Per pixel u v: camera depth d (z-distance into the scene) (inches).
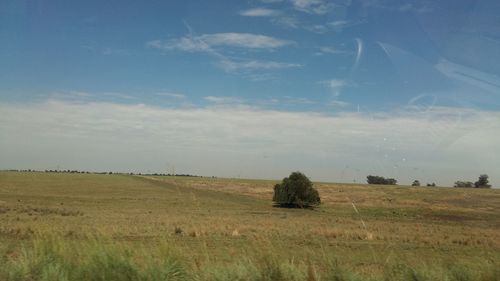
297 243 1205.7
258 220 2406.5
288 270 411.8
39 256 415.5
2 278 384.2
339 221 2605.8
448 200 4468.5
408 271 422.9
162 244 449.1
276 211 3272.6
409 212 3602.4
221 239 1354.6
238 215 2773.1
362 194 4921.3
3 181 5497.1
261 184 6496.1
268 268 408.2
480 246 1529.3
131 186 5137.8
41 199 3634.4
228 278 395.5
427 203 4254.4
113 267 391.5
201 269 412.8
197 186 5265.8
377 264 528.4
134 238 1218.0
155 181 5590.6
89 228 1472.7
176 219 2228.1
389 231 2034.9
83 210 2741.1
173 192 4377.5
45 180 5900.6
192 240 1275.8
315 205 3777.1
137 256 431.8
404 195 4825.3
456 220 3198.8
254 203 3870.6
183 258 435.2
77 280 385.4
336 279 410.9
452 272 430.9
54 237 458.0
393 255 530.3
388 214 3444.9
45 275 376.5
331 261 446.3
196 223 2003.0
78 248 431.2
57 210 2623.0
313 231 1780.3
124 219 2160.4
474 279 424.8
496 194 4928.6
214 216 2571.4
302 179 3526.1
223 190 5142.7
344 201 4360.2
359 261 637.3
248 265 409.7
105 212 2640.3
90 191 4559.5
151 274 390.0
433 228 2417.6
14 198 3627.0
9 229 1393.9
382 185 5846.5
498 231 2319.1
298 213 3193.9
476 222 3068.4
